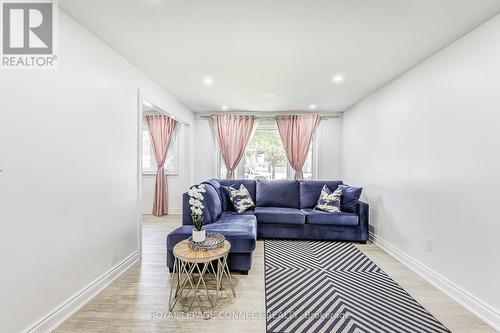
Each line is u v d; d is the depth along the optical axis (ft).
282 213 12.16
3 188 4.71
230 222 10.00
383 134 11.28
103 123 7.56
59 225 5.92
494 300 5.91
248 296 7.04
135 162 9.41
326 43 7.46
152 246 11.16
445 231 7.45
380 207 11.48
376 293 7.26
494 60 5.98
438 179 7.77
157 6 5.80
